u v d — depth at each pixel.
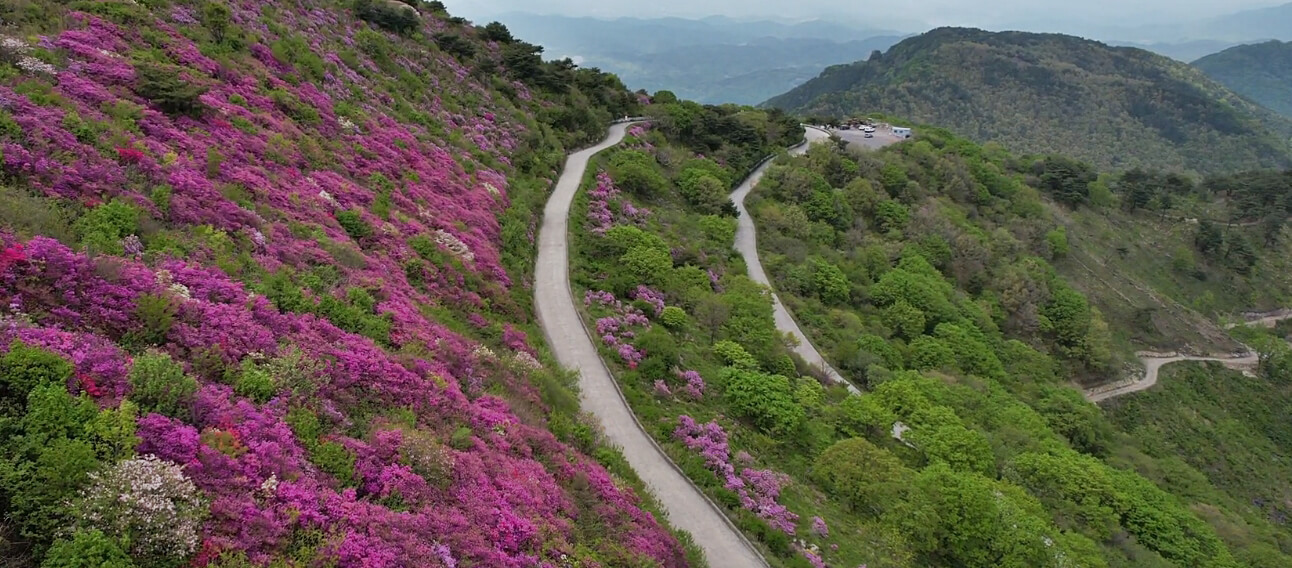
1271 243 112.19
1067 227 100.50
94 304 14.38
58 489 10.15
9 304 13.24
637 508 20.47
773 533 23.16
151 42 31.75
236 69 34.53
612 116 84.69
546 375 26.12
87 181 19.05
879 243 71.00
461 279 30.12
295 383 15.62
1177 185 132.50
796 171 77.25
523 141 57.28
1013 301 70.00
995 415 43.12
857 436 33.81
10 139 18.64
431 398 18.53
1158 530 33.88
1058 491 34.91
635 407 28.72
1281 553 38.91
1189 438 63.88
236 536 11.16
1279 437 69.69
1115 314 82.50
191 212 20.78
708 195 65.25
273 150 29.19
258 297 18.14
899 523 26.39
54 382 11.68
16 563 9.37
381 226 29.41
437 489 14.91
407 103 48.16
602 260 44.12
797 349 47.75
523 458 18.89
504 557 14.05
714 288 48.28
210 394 13.77
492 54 72.94
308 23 48.94
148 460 11.14
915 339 54.31
